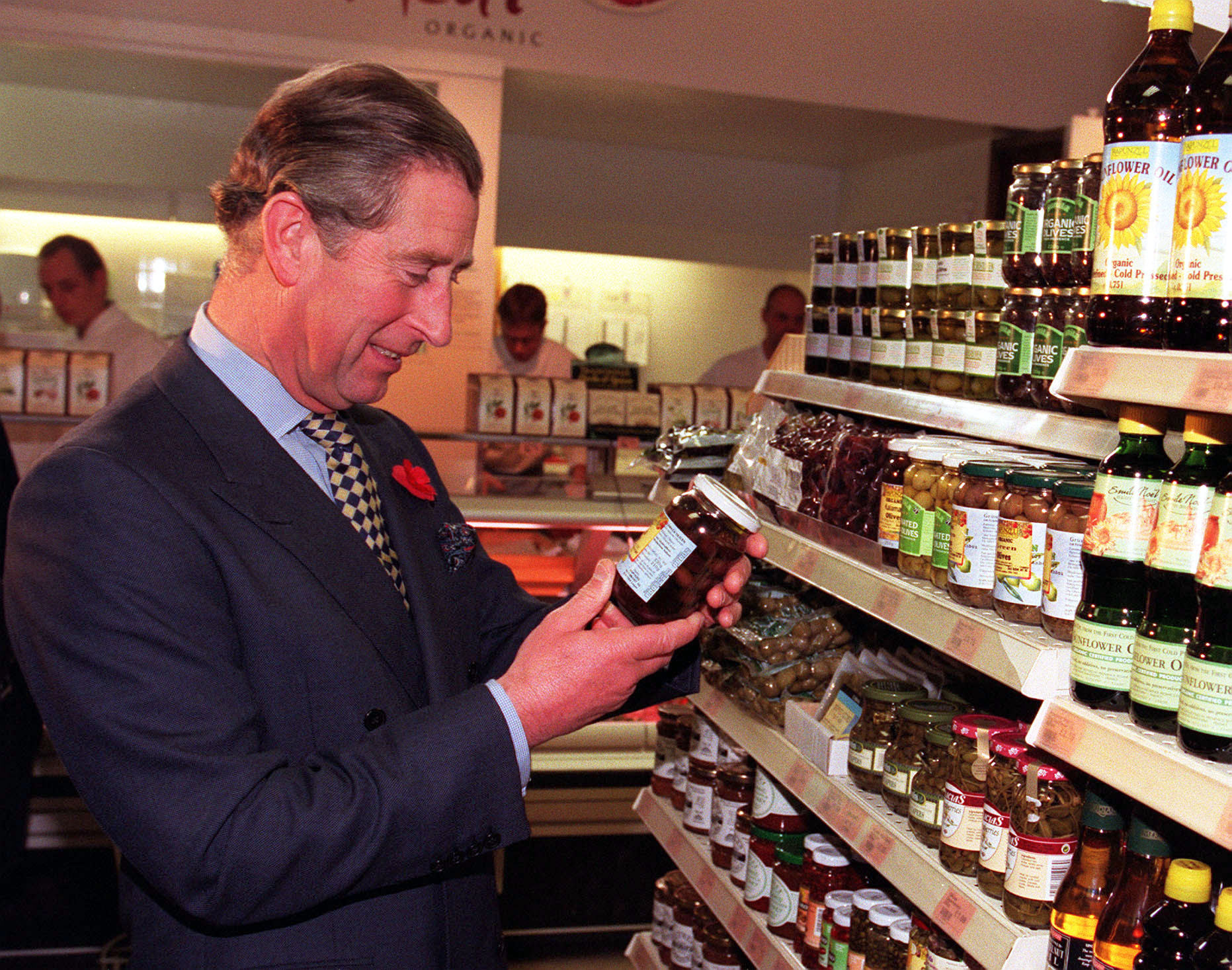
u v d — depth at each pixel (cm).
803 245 774
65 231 612
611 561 151
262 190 132
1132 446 127
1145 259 125
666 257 753
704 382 679
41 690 127
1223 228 114
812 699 221
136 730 121
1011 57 600
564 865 361
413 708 146
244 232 138
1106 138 131
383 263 130
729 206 799
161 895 135
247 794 121
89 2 497
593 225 737
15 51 518
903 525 175
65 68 557
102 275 552
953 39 592
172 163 643
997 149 625
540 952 360
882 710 186
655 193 784
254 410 142
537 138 761
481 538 377
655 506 353
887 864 168
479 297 554
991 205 634
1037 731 131
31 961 339
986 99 604
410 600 154
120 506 126
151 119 637
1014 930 139
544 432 404
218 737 124
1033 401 163
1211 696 108
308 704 136
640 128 702
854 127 656
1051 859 138
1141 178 125
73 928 344
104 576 124
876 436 198
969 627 149
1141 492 124
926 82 595
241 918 122
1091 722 124
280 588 135
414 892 142
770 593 235
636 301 778
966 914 147
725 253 763
